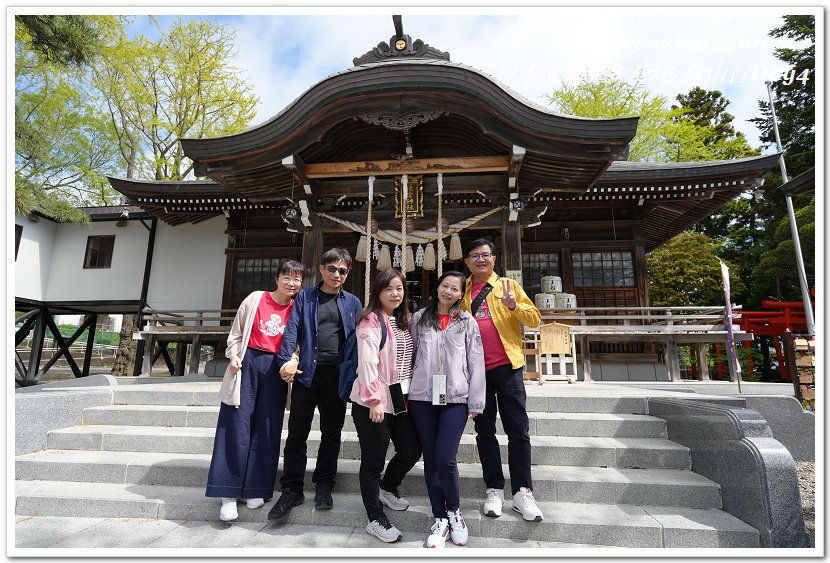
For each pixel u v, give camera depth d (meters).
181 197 8.88
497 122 4.75
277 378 2.95
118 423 4.05
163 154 14.55
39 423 3.67
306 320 2.89
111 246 11.05
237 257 9.96
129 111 14.02
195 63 13.62
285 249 9.77
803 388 5.29
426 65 4.57
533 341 6.57
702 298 13.87
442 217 5.68
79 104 12.98
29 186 6.13
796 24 16.81
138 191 8.68
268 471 2.83
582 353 7.54
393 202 5.71
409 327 2.68
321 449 2.88
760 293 16.20
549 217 9.09
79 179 13.36
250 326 2.92
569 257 8.83
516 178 5.22
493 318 2.88
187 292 10.23
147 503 2.85
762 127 18.56
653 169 7.50
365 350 2.44
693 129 15.79
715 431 2.86
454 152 6.24
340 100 4.71
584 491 2.88
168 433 3.67
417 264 5.72
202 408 4.12
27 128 6.27
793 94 17.70
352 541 2.48
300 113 4.73
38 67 10.95
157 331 8.64
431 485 2.51
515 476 2.68
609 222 8.80
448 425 2.45
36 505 2.92
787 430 4.47
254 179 5.44
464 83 4.57
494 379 2.80
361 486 2.52
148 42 13.39
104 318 36.03
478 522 2.59
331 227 5.93
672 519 2.56
